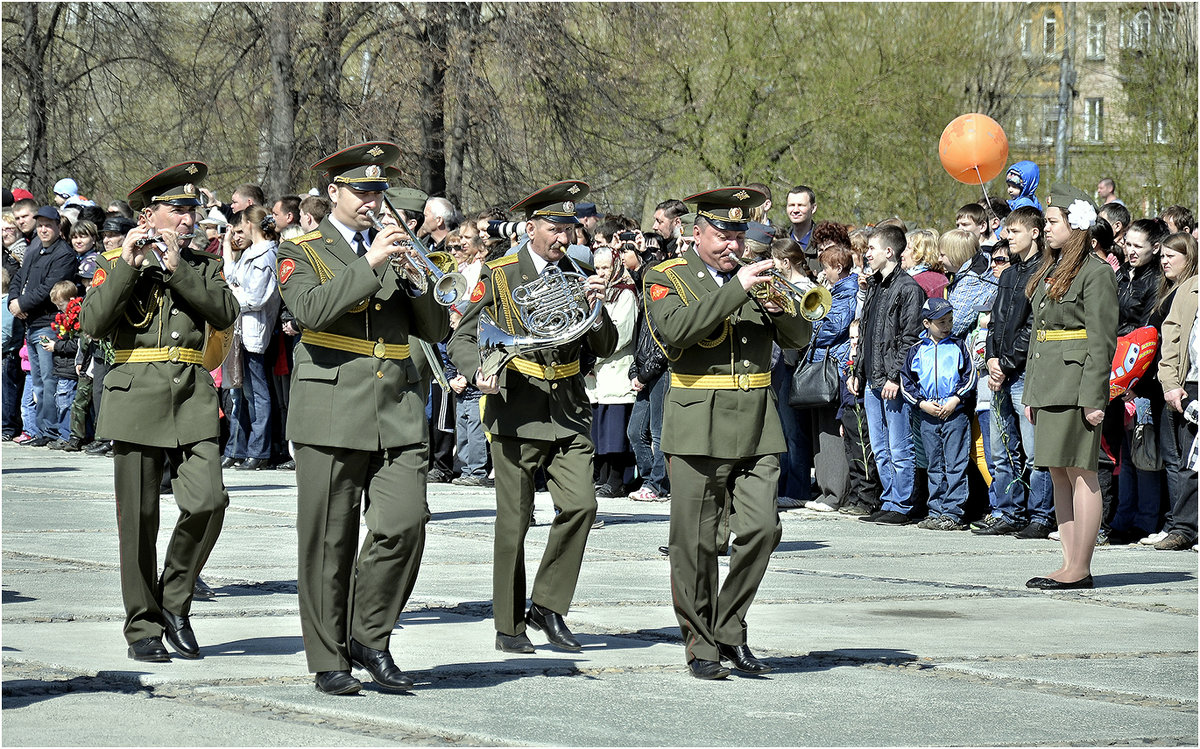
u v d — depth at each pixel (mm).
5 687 8102
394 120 33844
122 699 7930
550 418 9617
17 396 25281
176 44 37906
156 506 9180
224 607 10766
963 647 9641
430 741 7148
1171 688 8547
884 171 48375
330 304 8070
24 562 12672
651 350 17359
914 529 15930
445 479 20141
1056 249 12422
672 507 8922
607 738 7238
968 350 15953
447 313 8617
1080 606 11312
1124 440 15242
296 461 8344
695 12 47094
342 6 34594
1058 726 7660
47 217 23281
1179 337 14141
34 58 38031
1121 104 50125
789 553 13984
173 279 9250
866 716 7812
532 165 35906
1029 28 53344
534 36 34312
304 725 7418
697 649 8742
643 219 49438
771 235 10859
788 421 17500
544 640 9906
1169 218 16812
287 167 34188
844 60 48219
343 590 8266
